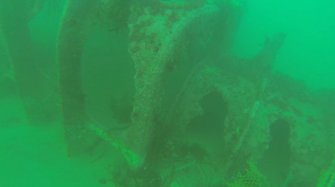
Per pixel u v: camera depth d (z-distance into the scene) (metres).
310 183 6.84
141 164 6.41
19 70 8.00
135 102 6.05
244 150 7.03
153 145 6.80
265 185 7.18
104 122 7.28
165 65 6.09
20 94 8.27
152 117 6.16
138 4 6.64
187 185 7.20
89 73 8.51
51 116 8.68
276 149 9.17
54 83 8.72
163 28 6.35
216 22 8.89
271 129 9.48
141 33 6.26
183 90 7.63
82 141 7.48
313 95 10.21
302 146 7.28
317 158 7.11
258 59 10.34
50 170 7.20
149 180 6.77
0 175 6.79
